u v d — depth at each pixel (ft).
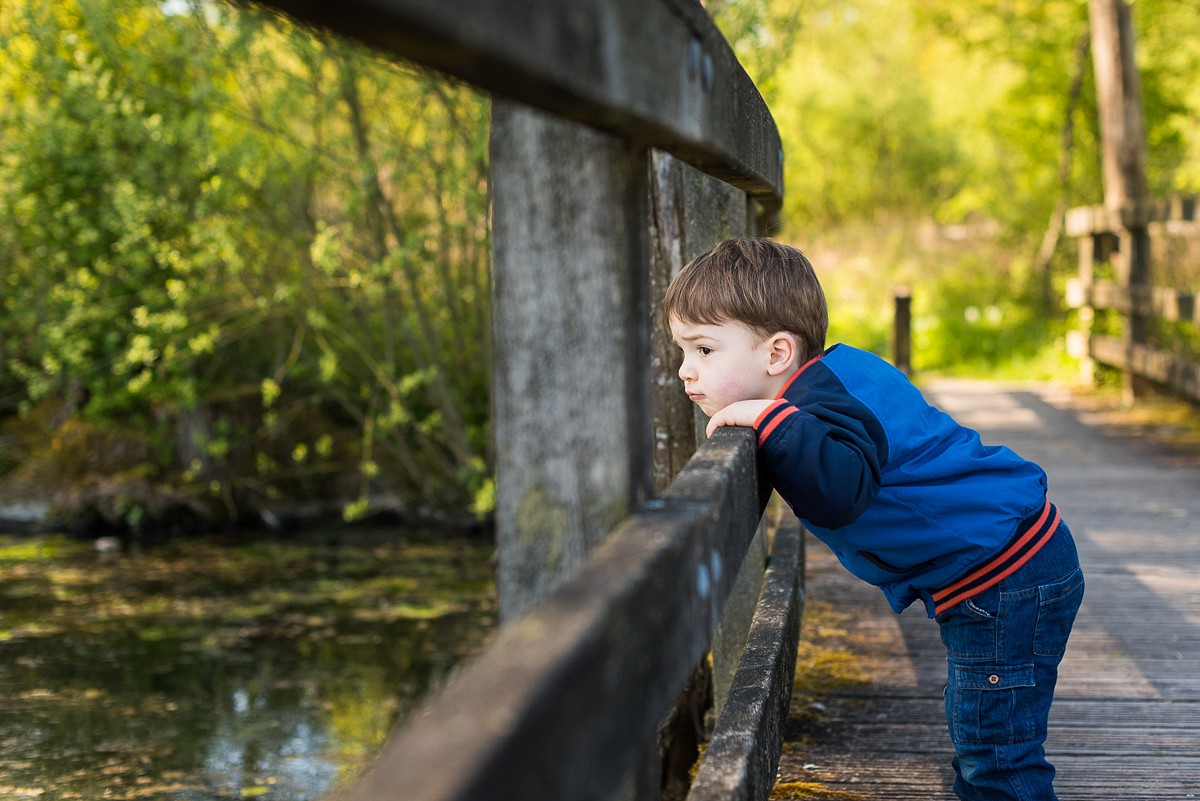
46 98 23.91
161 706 14.66
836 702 9.58
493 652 2.42
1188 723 9.23
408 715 14.40
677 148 4.12
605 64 2.97
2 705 14.66
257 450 26.86
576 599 2.74
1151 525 16.96
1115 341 31.12
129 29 24.08
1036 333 41.34
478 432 26.58
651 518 3.64
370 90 25.20
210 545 24.34
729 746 5.16
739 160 5.30
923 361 40.34
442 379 25.85
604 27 2.96
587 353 3.69
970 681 6.58
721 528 4.08
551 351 3.71
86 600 19.98
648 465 3.93
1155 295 27.91
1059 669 10.55
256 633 18.07
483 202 23.27
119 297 25.85
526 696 2.18
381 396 27.71
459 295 26.68
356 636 17.95
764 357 6.46
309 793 11.89
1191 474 21.15
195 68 23.77
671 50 3.63
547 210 3.69
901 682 10.05
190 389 24.59
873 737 8.82
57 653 16.96
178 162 23.67
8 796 11.69
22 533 25.35
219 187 22.76
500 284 3.75
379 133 24.64
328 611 19.39
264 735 13.66
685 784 10.27
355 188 23.76
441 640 17.72
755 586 9.02
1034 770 6.54
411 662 16.63
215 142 22.99
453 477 26.11
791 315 6.41
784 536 10.57
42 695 15.06
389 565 22.75
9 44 22.94
